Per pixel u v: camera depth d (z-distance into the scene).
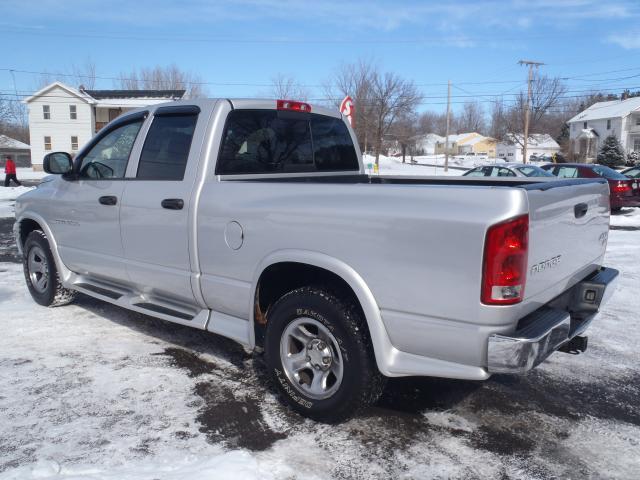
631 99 61.19
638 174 16.52
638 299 6.27
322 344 3.28
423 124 107.94
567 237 3.12
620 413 3.53
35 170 44.22
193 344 4.59
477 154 92.38
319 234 3.11
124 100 44.62
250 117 4.11
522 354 2.55
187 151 3.96
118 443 3.03
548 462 2.95
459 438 3.18
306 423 3.31
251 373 4.02
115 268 4.56
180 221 3.88
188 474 2.71
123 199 4.32
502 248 2.54
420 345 2.84
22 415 3.33
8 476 2.68
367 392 3.10
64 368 4.04
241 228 3.51
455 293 2.65
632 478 2.82
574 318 3.44
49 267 5.36
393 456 2.97
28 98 43.34
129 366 4.10
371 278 2.93
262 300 3.57
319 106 4.77
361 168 5.17
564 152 67.25
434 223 2.69
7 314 5.35
